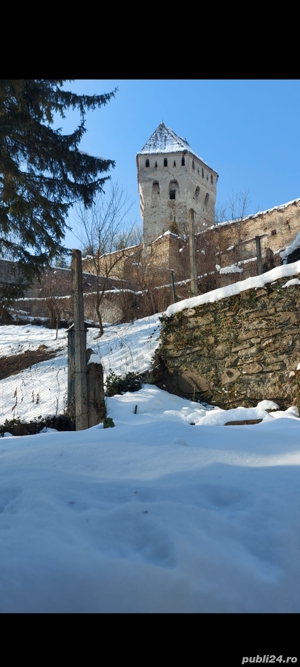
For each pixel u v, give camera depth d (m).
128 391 10.95
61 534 2.16
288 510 2.52
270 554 2.19
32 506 2.54
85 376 9.05
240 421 8.29
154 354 11.98
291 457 3.47
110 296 22.52
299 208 27.23
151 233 41.78
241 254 28.12
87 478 3.07
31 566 1.88
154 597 1.83
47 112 13.18
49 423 9.52
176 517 2.36
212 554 2.06
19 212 12.07
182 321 11.27
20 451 4.14
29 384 13.09
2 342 18.86
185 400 10.58
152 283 23.05
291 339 9.20
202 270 24.70
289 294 9.40
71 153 13.60
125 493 2.80
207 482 2.93
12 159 13.30
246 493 2.75
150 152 43.09
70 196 14.24
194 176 43.25
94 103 13.65
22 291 13.87
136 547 2.15
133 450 3.80
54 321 21.84
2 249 13.70
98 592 1.81
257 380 9.55
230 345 10.20
